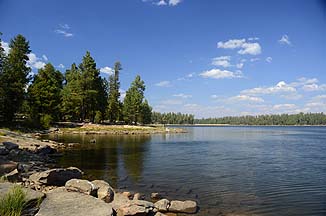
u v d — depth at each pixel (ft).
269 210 42.75
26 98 198.18
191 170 76.23
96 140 175.52
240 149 135.64
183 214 40.50
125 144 152.46
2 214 25.75
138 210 36.09
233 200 47.98
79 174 54.08
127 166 81.20
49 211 30.19
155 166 82.28
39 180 46.96
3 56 165.89
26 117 212.84
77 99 255.91
